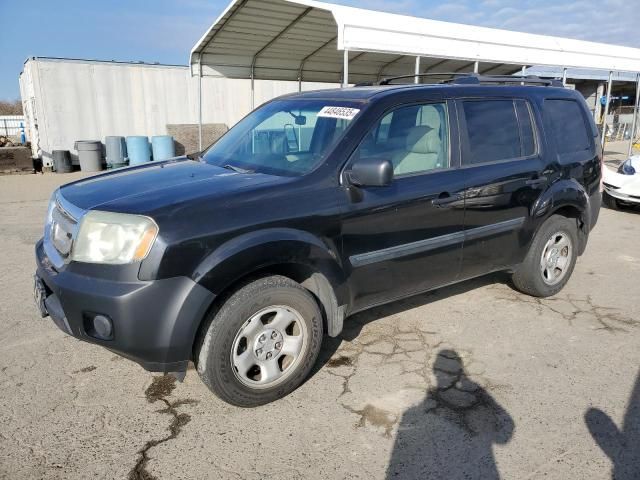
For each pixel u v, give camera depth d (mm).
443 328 4156
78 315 2748
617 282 5285
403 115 3660
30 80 15586
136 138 15828
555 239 4699
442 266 3857
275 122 4004
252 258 2852
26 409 3033
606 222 8273
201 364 2879
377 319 4320
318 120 3660
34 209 9273
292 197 3072
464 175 3855
